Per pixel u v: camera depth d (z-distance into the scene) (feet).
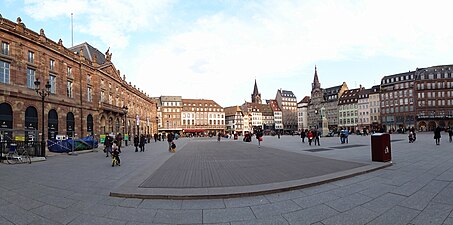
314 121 419.54
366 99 338.75
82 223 17.38
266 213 18.93
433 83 285.43
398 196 22.21
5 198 23.47
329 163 41.57
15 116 90.33
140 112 251.19
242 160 49.42
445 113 277.64
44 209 20.36
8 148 54.65
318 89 412.98
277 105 507.71
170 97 371.76
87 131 134.82
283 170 35.88
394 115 308.81
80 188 27.37
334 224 16.55
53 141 77.92
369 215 17.95
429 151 58.39
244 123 433.07
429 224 16.14
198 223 17.24
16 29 92.53
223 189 24.89
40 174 36.40
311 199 22.22
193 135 355.15
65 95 116.78
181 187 26.30
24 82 94.38
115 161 46.01
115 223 17.35
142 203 21.88
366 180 28.86
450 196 21.72
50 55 108.06
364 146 80.94
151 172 36.50
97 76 145.28
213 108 387.55
